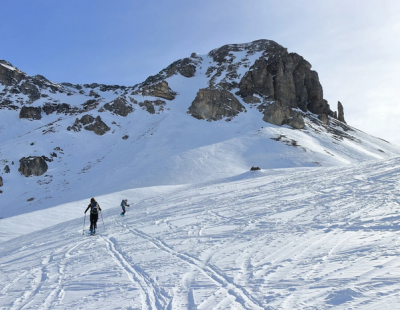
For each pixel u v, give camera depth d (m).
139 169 58.22
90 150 73.88
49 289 6.91
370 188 16.05
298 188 19.97
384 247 6.88
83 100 137.75
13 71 137.50
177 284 6.24
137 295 5.89
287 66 108.31
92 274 7.68
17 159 67.12
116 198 33.94
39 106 119.94
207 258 7.95
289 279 5.74
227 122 83.62
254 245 8.69
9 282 7.97
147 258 8.68
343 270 5.78
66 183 58.75
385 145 101.62
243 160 60.88
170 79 118.00
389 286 4.75
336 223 10.09
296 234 9.37
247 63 120.62
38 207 49.69
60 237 15.62
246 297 5.19
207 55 145.88
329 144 77.44
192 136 72.94
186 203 21.33
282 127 82.19
